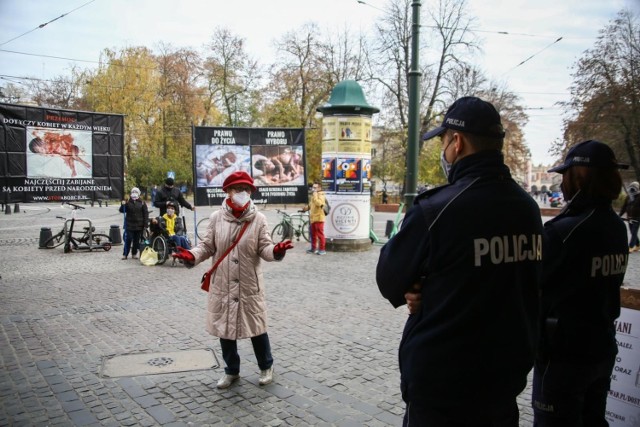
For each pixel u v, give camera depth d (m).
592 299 2.32
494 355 1.82
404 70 32.28
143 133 43.31
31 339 5.77
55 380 4.57
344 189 13.30
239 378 4.64
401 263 1.92
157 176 43.03
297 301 7.68
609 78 25.48
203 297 7.96
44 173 11.41
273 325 6.39
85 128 11.90
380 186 59.41
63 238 14.85
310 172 39.28
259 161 13.19
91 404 4.08
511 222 1.87
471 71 31.00
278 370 4.85
